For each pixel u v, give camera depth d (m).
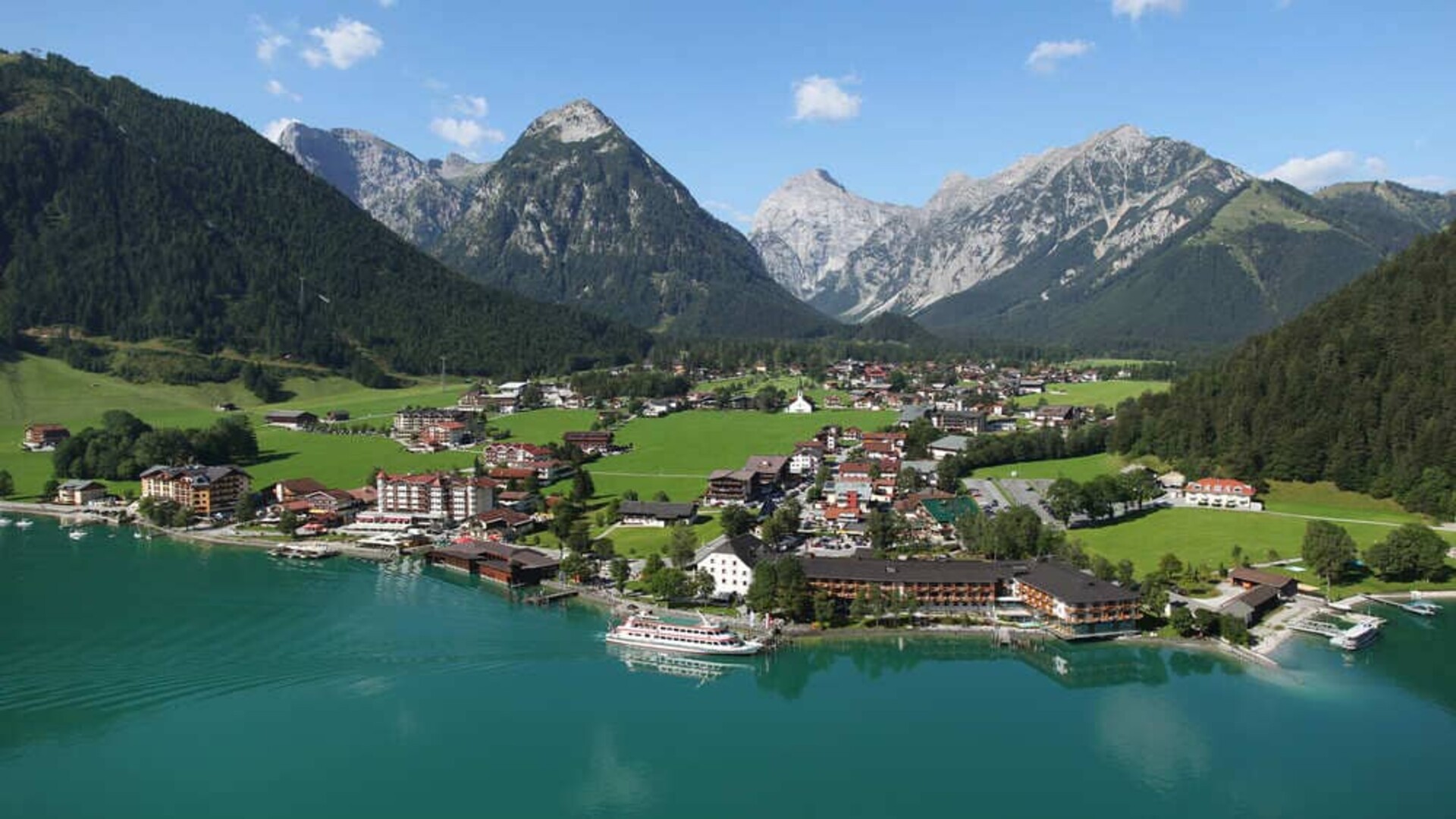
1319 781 129.88
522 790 126.69
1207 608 187.00
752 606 190.25
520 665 168.38
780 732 144.75
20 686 155.38
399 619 190.12
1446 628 185.00
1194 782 130.00
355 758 134.25
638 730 144.75
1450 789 128.00
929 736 143.38
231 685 157.50
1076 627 178.12
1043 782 130.12
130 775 128.62
